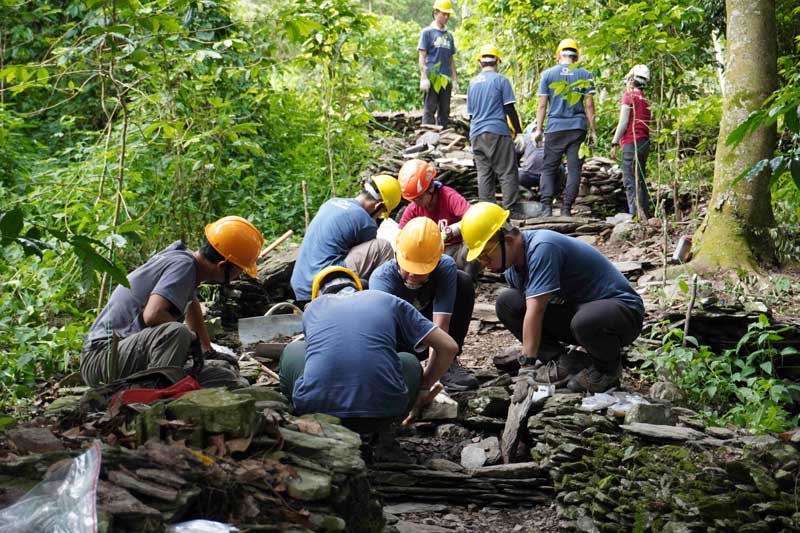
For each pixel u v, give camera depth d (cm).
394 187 593
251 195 859
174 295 411
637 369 530
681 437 403
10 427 273
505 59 1460
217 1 890
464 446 472
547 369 494
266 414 296
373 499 299
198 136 690
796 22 945
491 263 472
